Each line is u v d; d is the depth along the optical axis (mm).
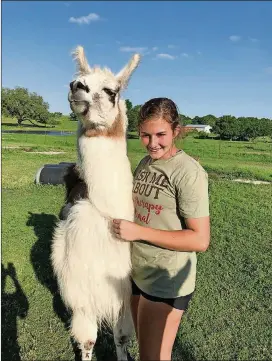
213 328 3982
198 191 2250
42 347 3625
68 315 4160
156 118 2311
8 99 72938
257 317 4203
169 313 2389
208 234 2311
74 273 2758
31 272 5297
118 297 2820
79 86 2654
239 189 12445
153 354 2398
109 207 2656
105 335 3875
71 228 2783
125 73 2967
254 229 7625
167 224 2379
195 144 31875
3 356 3461
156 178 2422
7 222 7742
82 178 2879
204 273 5312
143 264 2479
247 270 5441
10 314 4141
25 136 40000
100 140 2705
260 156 24891
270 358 3504
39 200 10000
